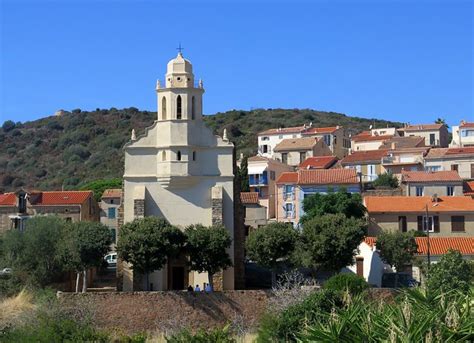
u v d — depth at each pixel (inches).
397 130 7155.5
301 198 4741.6
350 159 5698.8
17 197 4247.0
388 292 2726.4
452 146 6407.5
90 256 3061.0
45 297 2637.8
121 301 2824.8
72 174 7322.8
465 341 1214.3
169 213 3284.9
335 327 1280.8
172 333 2433.6
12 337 2052.2
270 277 3543.3
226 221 3277.6
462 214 3973.9
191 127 3307.1
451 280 2763.3
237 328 2610.7
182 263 3238.2
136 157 3307.1
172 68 3358.8
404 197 4160.9
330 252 3088.1
